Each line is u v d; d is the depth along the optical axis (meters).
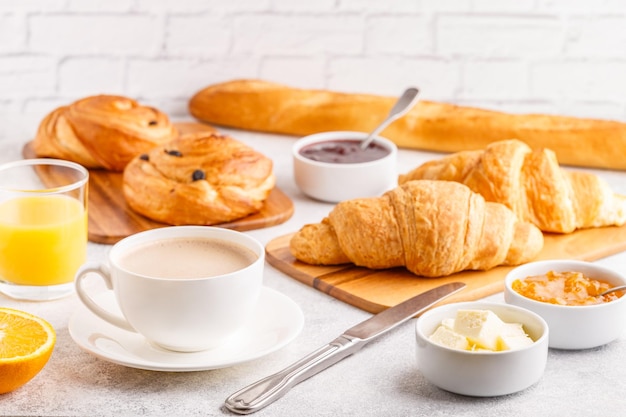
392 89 2.50
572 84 2.52
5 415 1.11
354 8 2.43
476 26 2.46
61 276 1.45
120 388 1.18
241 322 1.22
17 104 2.44
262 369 1.24
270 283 1.51
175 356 1.22
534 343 1.15
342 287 1.46
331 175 1.81
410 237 1.47
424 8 2.44
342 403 1.16
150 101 2.47
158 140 1.99
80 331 1.24
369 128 2.15
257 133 2.27
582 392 1.19
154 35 2.42
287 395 1.17
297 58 2.46
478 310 1.21
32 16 2.38
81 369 1.23
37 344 1.16
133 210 1.77
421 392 1.18
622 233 1.68
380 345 1.31
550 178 1.66
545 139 2.01
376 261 1.50
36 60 2.41
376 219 1.49
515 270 1.37
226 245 1.30
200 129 2.26
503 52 2.48
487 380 1.14
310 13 2.42
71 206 1.46
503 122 2.07
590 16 2.46
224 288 1.17
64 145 1.99
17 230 1.42
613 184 1.93
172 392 1.18
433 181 1.54
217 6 2.40
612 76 2.51
